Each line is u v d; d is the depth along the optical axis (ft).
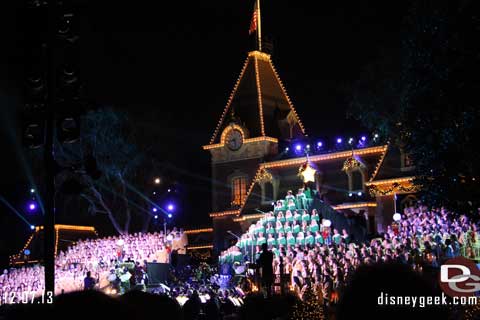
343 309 12.00
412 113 95.20
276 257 164.35
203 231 274.57
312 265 142.61
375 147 219.41
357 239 187.73
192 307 70.90
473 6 88.74
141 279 168.96
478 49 87.86
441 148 90.12
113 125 276.41
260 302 40.24
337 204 219.82
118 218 289.12
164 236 226.38
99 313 12.55
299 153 239.50
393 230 159.63
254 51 264.72
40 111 65.21
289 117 259.19
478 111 86.43
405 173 202.69
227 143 256.32
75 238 276.62
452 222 144.15
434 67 90.84
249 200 245.04
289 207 181.16
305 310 79.05
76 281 208.13
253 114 256.73
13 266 276.21
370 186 208.95
